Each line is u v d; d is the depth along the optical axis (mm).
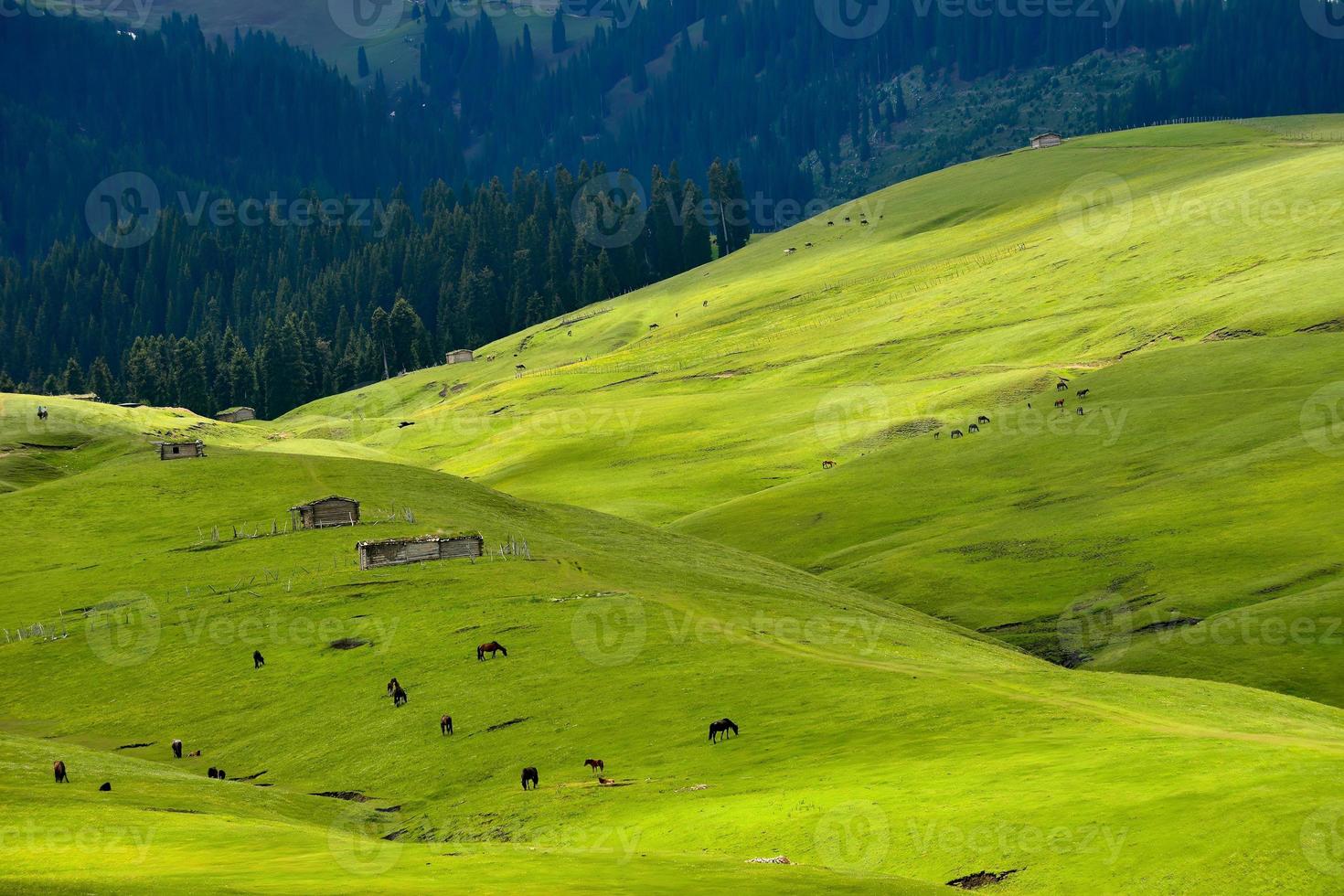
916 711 96062
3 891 55562
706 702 104750
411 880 60812
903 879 63219
